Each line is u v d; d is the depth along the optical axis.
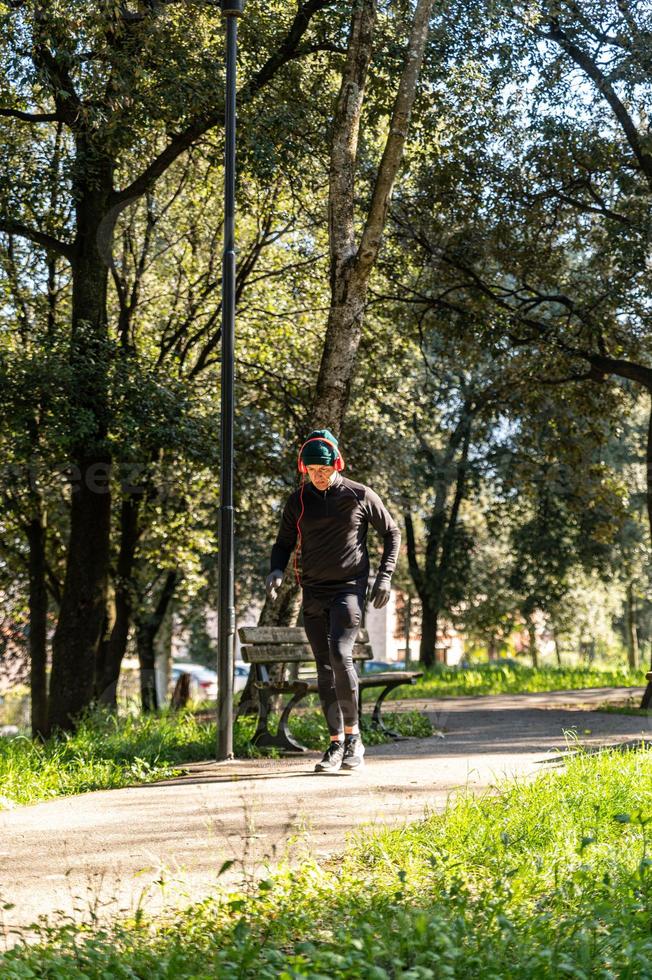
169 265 18.11
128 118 12.81
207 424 14.95
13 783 6.60
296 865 4.30
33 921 3.64
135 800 6.08
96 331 13.91
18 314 17.50
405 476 20.50
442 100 15.19
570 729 9.99
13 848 4.80
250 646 7.85
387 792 5.96
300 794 5.97
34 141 15.06
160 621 22.22
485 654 42.34
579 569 29.53
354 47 10.38
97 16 11.69
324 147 14.27
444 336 17.25
